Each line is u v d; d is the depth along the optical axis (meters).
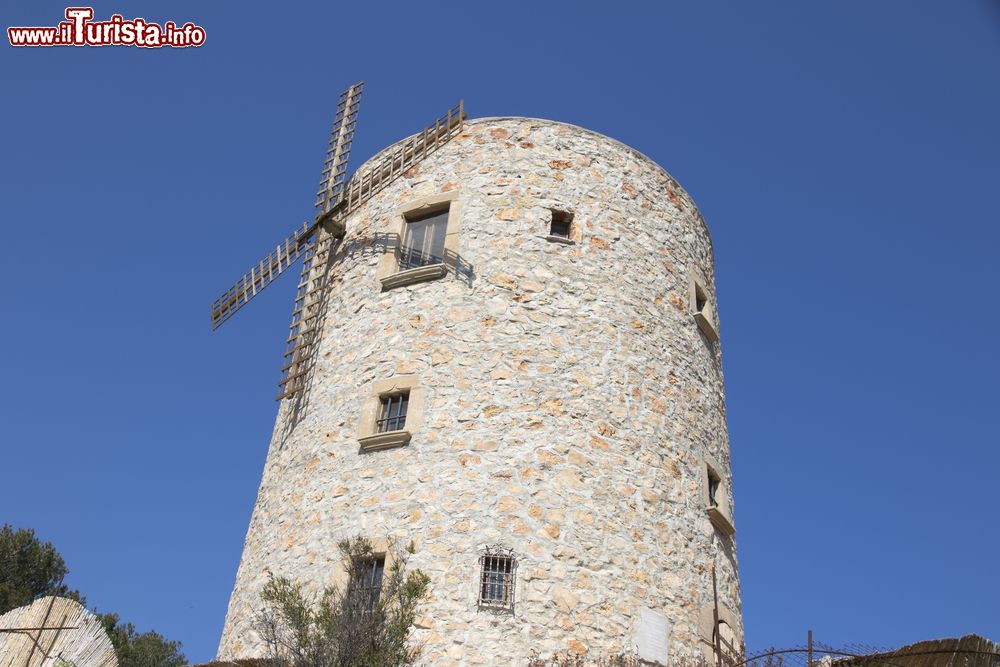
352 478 19.00
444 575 17.31
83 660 17.09
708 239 24.98
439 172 22.33
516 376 19.36
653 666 17.50
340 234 23.38
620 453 19.30
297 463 20.27
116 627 31.58
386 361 20.11
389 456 18.88
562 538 17.88
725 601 19.97
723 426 22.67
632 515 18.80
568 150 22.50
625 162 23.06
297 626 14.85
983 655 15.74
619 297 21.06
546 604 17.16
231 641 19.00
